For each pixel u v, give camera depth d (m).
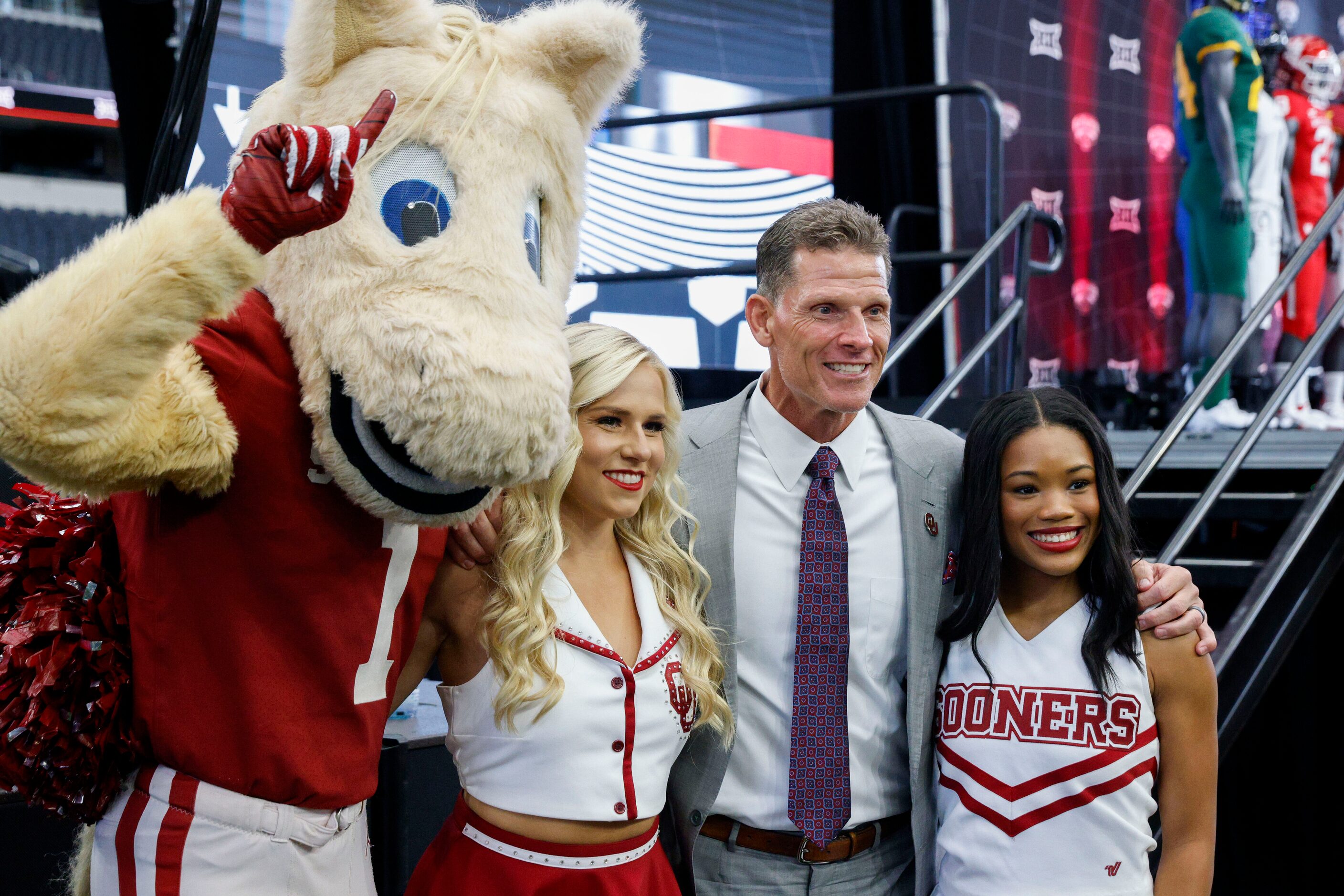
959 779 1.67
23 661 1.15
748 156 4.98
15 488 1.31
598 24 1.19
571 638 1.52
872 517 1.77
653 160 4.76
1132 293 5.46
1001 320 3.66
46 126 4.74
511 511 1.52
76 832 1.82
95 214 4.78
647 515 1.67
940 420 3.97
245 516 1.17
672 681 1.57
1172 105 5.49
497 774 1.50
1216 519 3.44
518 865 1.48
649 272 4.14
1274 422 4.72
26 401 0.93
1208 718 1.65
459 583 1.52
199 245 0.96
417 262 1.06
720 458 1.79
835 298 1.66
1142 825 1.62
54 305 0.94
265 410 1.13
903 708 1.78
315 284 1.07
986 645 1.71
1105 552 1.65
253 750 1.19
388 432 1.04
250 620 1.19
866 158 5.30
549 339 1.09
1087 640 1.63
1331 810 3.67
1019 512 1.66
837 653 1.72
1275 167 4.75
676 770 1.75
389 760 1.97
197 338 1.10
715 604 1.73
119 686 1.18
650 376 1.58
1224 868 3.87
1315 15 5.76
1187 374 5.45
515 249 1.11
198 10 1.55
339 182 0.98
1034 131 5.35
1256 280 4.73
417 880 1.56
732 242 4.96
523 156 1.14
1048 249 5.39
